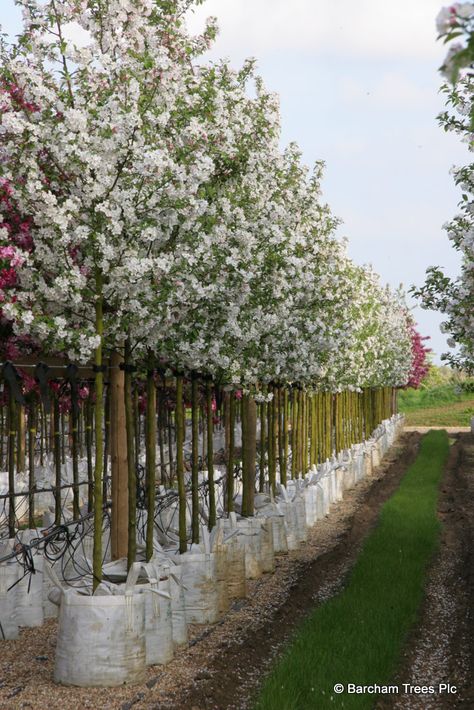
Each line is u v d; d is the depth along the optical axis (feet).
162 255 30.37
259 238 40.55
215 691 27.61
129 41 33.14
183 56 37.24
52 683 28.45
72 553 38.65
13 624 33.60
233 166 39.75
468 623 37.68
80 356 29.22
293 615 37.99
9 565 33.68
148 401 35.35
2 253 28.37
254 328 42.19
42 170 30.30
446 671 31.65
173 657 31.48
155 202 29.50
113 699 26.94
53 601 30.27
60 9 31.48
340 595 40.24
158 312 31.12
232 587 40.96
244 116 40.70
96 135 29.37
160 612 30.76
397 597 39.78
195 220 32.48
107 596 28.40
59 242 28.30
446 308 42.42
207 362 38.58
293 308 49.39
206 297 33.91
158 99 32.50
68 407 46.03
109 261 29.66
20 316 28.22
